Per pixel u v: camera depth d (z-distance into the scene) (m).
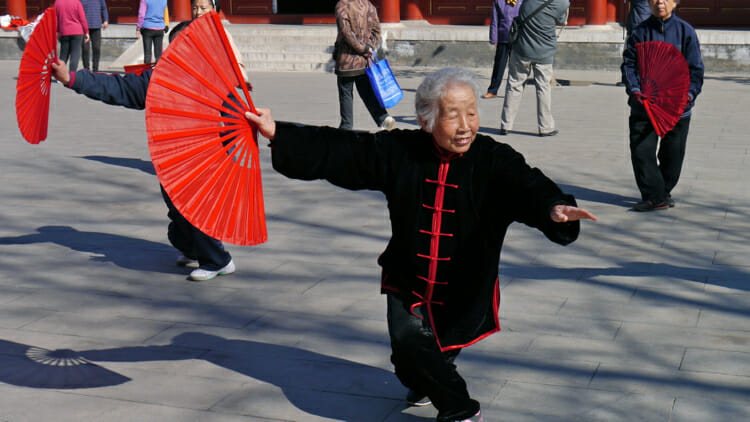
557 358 4.45
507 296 5.38
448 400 3.58
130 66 5.16
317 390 4.14
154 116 3.35
